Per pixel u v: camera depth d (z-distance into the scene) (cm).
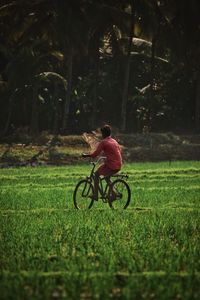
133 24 7356
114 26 7725
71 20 7050
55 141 7150
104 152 2867
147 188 3725
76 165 6359
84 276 1397
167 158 6756
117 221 2266
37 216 2477
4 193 3500
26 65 7431
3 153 6700
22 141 7281
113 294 1288
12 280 1383
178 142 7262
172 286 1321
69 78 7550
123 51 7988
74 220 2312
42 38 7562
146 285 1350
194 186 3878
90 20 7231
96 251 1705
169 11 7525
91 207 2895
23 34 7419
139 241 1842
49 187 3941
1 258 1619
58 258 1605
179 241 1875
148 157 6744
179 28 7519
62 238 1905
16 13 7450
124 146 7056
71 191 3619
